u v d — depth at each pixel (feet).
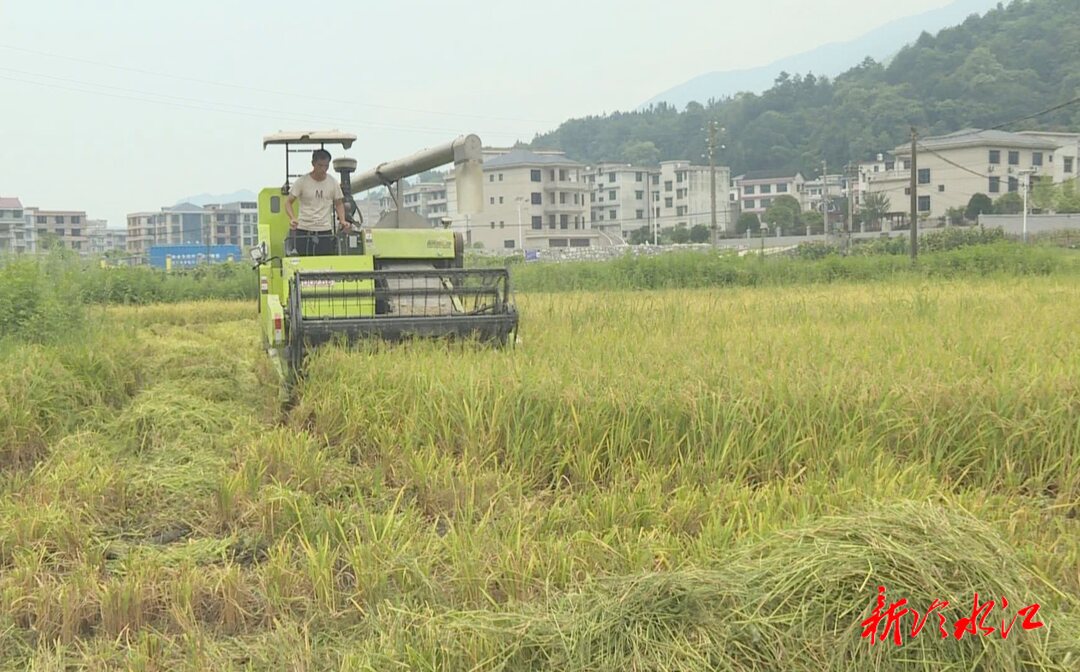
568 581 14.56
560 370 24.82
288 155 36.58
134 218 427.74
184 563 16.06
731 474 20.62
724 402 21.89
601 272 103.24
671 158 528.63
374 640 13.05
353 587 15.20
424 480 19.79
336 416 24.68
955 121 394.73
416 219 39.19
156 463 22.49
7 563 16.79
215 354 41.01
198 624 14.10
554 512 17.66
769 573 12.79
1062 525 17.12
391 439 22.40
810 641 11.73
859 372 23.77
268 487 19.24
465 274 31.86
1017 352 26.66
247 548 17.34
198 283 105.60
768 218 293.84
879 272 101.24
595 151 591.37
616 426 21.81
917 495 17.57
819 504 16.93
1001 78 399.65
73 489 20.22
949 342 29.07
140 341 41.88
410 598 14.46
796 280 100.89
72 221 377.91
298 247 35.40
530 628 12.62
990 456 20.66
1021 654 11.78
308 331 29.25
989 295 52.47
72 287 45.27
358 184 41.09
